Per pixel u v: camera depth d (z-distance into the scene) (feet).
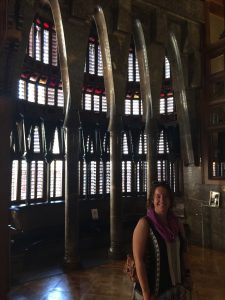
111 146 33.76
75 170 30.63
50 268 30.71
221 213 36.60
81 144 44.42
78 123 30.78
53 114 41.27
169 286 10.72
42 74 40.01
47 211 39.58
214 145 39.42
